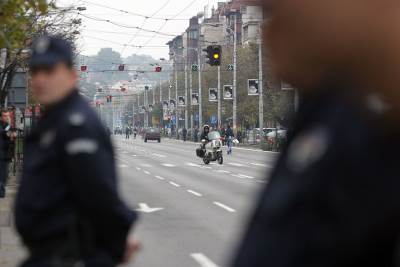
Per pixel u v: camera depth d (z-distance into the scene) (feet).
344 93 12.32
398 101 11.87
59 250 27.53
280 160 12.84
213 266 82.53
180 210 141.49
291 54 12.71
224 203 154.20
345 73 12.38
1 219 118.01
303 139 12.44
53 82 29.19
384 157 11.84
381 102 12.05
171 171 279.28
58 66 29.48
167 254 90.63
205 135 333.62
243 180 225.35
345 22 12.24
